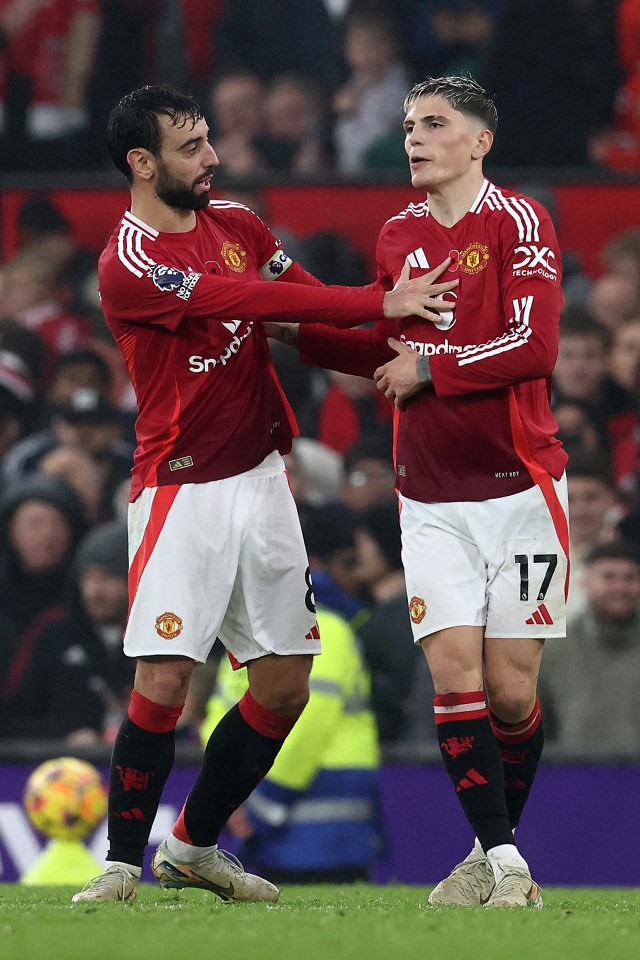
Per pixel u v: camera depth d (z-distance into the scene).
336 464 29.02
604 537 29.11
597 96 35.00
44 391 31.17
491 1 36.91
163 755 13.19
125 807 13.11
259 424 13.38
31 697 27.64
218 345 13.18
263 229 14.14
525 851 24.28
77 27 37.06
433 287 13.15
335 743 19.77
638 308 30.39
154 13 37.22
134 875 13.06
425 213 13.64
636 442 29.98
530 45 35.00
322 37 36.81
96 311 31.50
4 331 31.22
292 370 30.02
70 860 21.42
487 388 12.96
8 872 24.78
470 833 24.11
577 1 35.06
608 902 14.34
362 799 19.91
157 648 12.90
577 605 26.58
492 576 13.20
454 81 13.45
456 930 9.80
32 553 29.44
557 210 30.69
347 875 19.69
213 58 37.00
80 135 37.06
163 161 13.07
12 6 36.84
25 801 22.28
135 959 8.45
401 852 24.19
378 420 30.03
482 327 13.20
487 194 13.36
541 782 24.42
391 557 28.09
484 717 13.10
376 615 25.64
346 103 36.53
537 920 10.62
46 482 29.94
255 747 13.61
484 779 12.95
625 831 24.17
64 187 31.50
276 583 13.30
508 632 13.13
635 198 30.55
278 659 13.38
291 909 11.89
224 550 13.09
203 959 8.45
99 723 27.45
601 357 30.25
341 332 14.43
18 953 8.68
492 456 13.20
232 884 13.76
